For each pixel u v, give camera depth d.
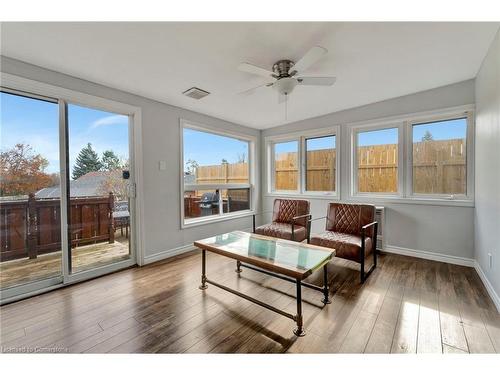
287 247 2.22
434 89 2.89
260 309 1.96
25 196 2.21
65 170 2.41
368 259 3.08
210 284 2.41
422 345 1.51
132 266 2.93
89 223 2.64
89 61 2.12
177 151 3.40
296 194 4.36
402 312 1.87
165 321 1.79
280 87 2.15
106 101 2.65
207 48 1.93
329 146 3.99
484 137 2.27
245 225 4.58
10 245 2.15
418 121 3.11
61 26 1.62
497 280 1.93
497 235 1.92
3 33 1.69
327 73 2.42
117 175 2.86
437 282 2.38
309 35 1.78
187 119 3.53
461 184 2.89
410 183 3.20
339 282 2.42
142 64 2.18
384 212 3.32
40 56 2.02
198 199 3.87
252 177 4.80
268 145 4.79
